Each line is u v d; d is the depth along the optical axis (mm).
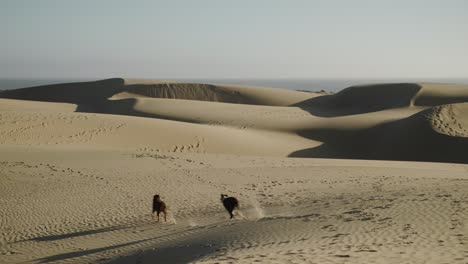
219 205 16609
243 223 13070
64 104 77875
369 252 8867
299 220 12453
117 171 23250
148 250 11312
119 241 12945
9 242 13602
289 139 44406
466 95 71875
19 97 111875
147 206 16891
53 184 20453
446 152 36438
